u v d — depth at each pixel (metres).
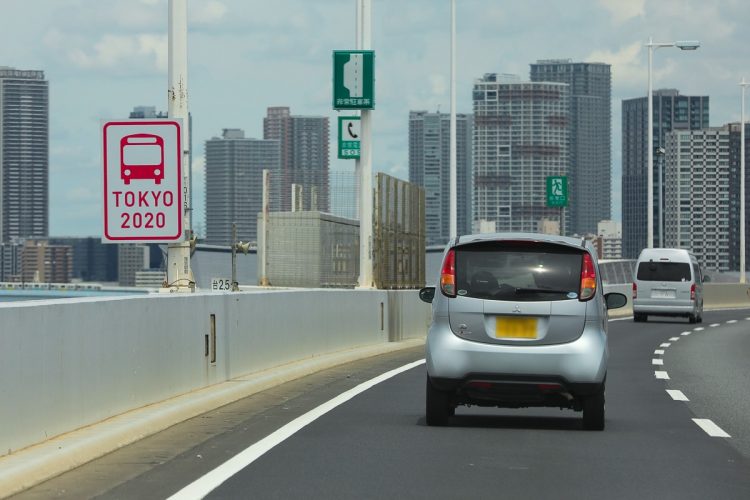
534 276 20.02
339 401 24.28
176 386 22.34
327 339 34.44
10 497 13.90
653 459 17.06
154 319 21.25
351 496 14.01
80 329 17.88
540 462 16.67
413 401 24.33
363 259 45.19
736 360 38.31
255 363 27.59
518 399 20.03
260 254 56.44
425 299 22.92
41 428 16.38
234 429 19.84
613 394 27.08
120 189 20.31
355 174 55.78
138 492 14.19
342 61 44.62
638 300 68.69
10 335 15.48
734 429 20.58
